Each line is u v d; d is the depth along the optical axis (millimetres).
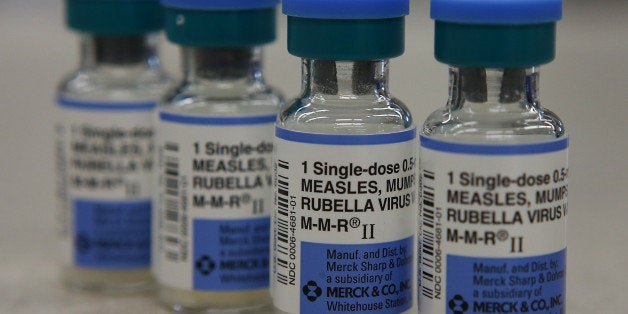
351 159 179
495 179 171
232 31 194
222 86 200
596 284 230
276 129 185
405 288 185
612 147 306
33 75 349
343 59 175
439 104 308
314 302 182
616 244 254
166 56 358
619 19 385
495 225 172
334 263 181
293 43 178
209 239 201
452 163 173
